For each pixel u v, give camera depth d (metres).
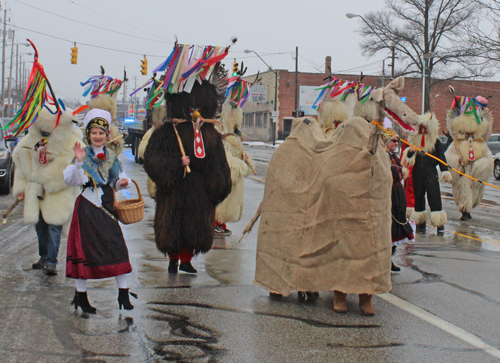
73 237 4.90
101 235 4.89
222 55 6.51
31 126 6.42
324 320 5.03
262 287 5.69
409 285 6.29
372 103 8.40
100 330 4.63
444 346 4.44
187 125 6.45
